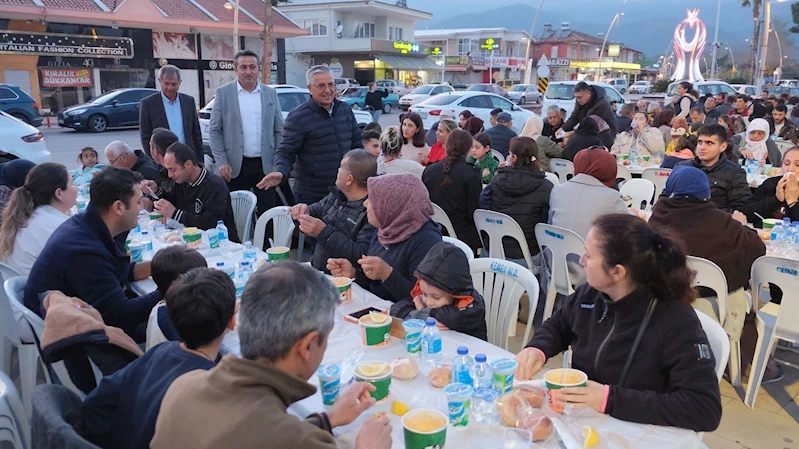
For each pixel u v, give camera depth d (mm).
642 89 38750
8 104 15562
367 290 3096
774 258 3039
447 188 4449
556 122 9281
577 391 1720
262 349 1320
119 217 2658
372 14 36969
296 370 1370
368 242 3158
